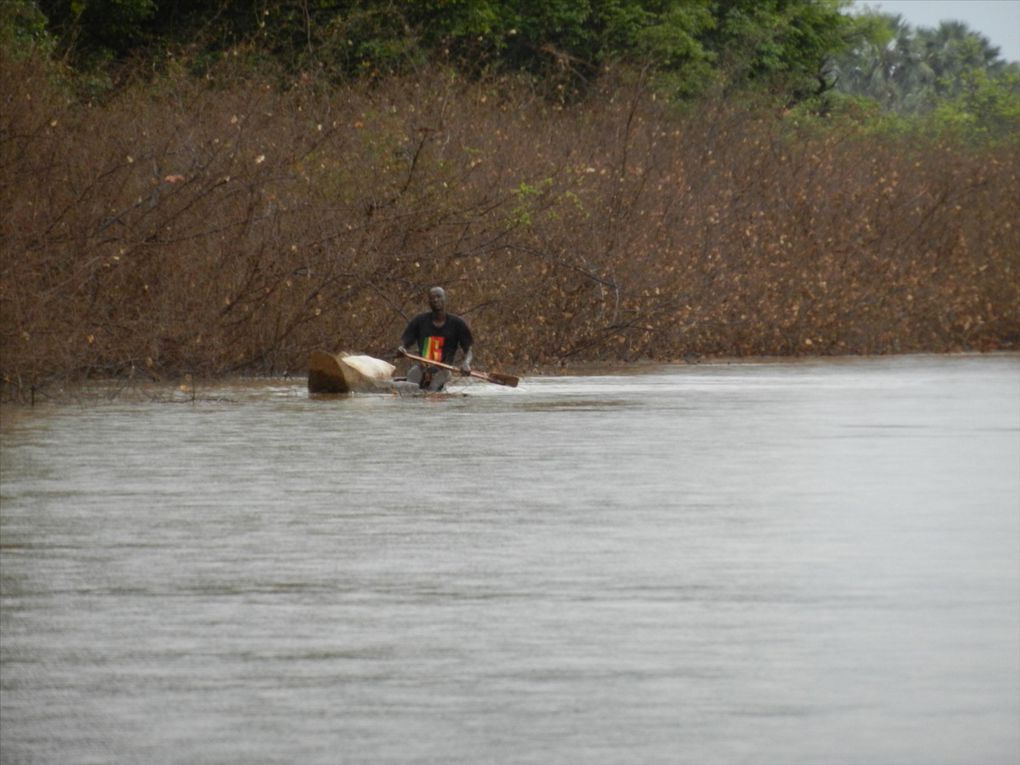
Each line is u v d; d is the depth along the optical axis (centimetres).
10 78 6950
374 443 4784
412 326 6812
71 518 3388
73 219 6994
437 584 2719
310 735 1886
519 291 8306
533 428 5241
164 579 2758
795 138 11369
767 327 9706
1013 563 2911
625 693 2053
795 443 4831
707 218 9762
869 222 10875
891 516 3447
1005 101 19212
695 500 3669
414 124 8500
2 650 2272
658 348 9200
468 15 12731
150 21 11525
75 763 1791
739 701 2022
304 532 3216
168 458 4409
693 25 14962
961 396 6662
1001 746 1847
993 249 11325
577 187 8856
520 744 1853
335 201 7800
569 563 2900
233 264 7356
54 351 6450
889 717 1955
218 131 7819
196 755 1816
